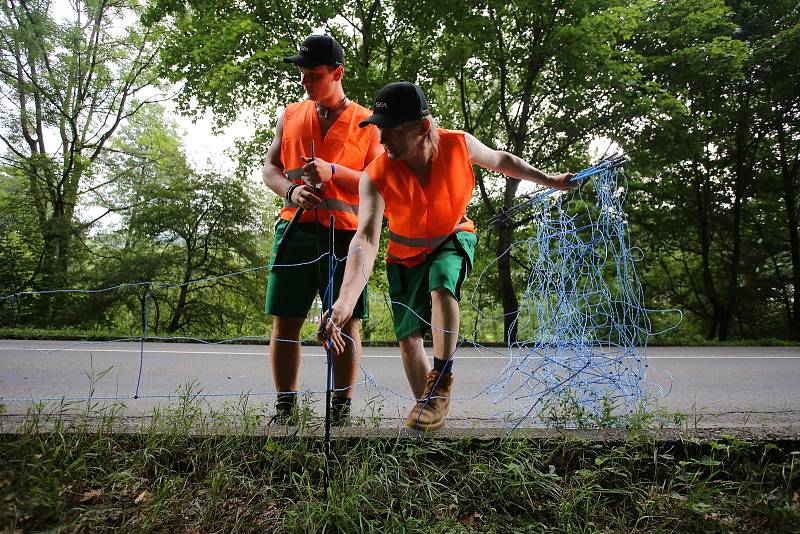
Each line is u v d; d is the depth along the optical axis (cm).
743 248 1828
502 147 1477
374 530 188
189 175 1719
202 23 1291
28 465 201
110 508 194
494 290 1639
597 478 222
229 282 1716
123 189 1809
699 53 1350
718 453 239
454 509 207
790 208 1728
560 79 1363
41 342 793
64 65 1748
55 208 1753
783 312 1827
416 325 269
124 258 1697
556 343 297
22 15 1697
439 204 256
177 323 1689
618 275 284
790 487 222
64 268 1636
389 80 1240
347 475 210
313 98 275
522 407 368
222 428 241
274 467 222
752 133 1670
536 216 318
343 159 279
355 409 368
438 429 254
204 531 189
